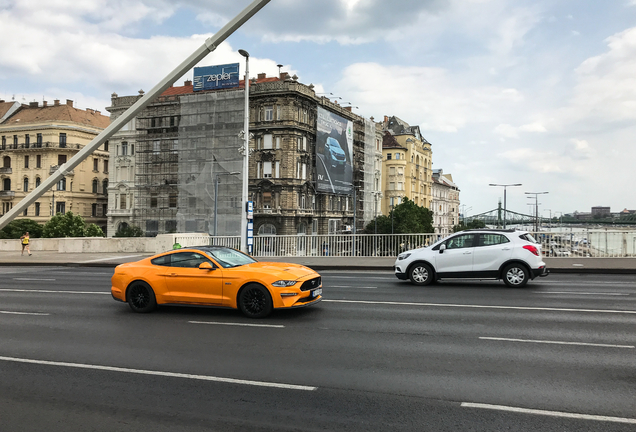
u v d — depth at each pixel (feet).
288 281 33.09
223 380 20.38
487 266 48.11
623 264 65.82
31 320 34.12
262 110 195.11
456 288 47.88
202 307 38.52
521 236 48.39
